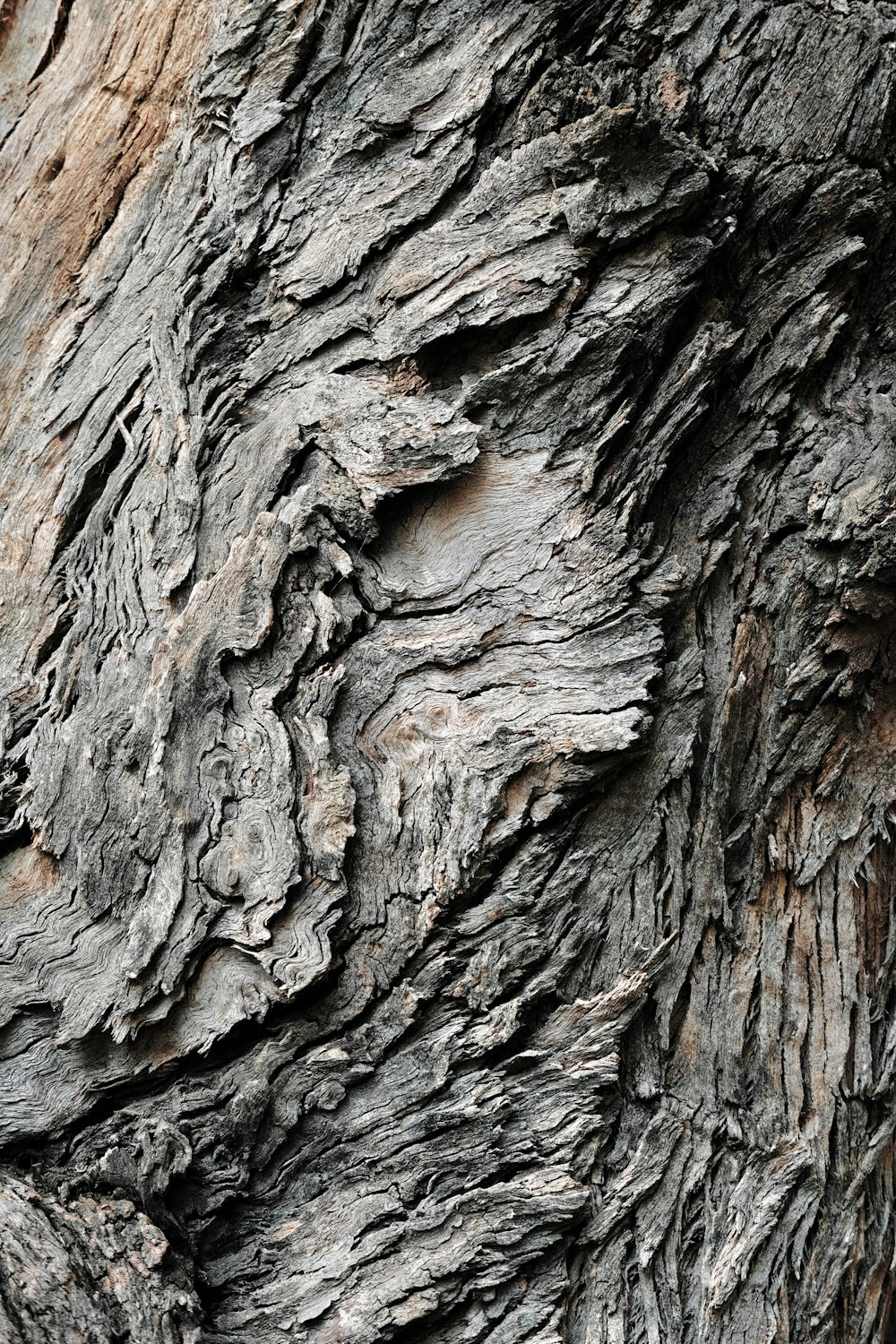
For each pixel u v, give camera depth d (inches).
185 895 92.0
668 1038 95.0
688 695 97.7
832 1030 101.3
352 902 92.4
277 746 92.6
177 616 98.7
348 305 103.1
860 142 102.3
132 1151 89.1
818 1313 94.3
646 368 99.2
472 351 99.8
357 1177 90.0
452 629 95.7
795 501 102.9
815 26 101.8
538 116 99.7
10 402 113.7
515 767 91.9
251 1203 91.0
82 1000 93.1
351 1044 91.9
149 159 114.1
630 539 97.2
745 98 102.6
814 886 103.7
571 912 93.3
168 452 103.7
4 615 107.7
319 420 98.4
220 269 106.7
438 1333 85.7
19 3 124.8
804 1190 96.5
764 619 103.3
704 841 98.6
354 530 96.1
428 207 101.7
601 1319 86.7
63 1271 78.9
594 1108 89.0
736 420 103.8
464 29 104.1
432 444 95.0
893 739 107.0
